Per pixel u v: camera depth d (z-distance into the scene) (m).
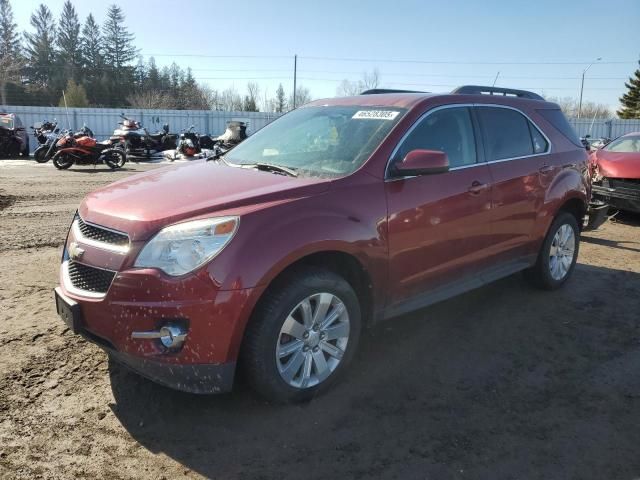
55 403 3.21
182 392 3.37
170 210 3.00
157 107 64.25
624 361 3.94
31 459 2.72
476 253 4.27
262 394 3.16
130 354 2.88
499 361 3.90
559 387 3.56
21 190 11.45
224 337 2.86
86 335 3.07
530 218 4.78
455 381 3.61
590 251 7.16
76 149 16.23
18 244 6.68
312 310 3.23
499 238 4.48
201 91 71.62
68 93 56.59
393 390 3.47
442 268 3.99
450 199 3.93
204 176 3.63
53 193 11.16
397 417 3.18
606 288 5.53
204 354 2.86
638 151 9.55
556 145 5.15
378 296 3.58
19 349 3.83
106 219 3.09
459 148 4.19
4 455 2.73
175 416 3.13
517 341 4.23
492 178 4.33
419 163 3.51
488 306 4.95
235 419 3.12
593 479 2.70
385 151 3.64
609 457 2.87
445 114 4.15
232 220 2.93
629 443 2.99
